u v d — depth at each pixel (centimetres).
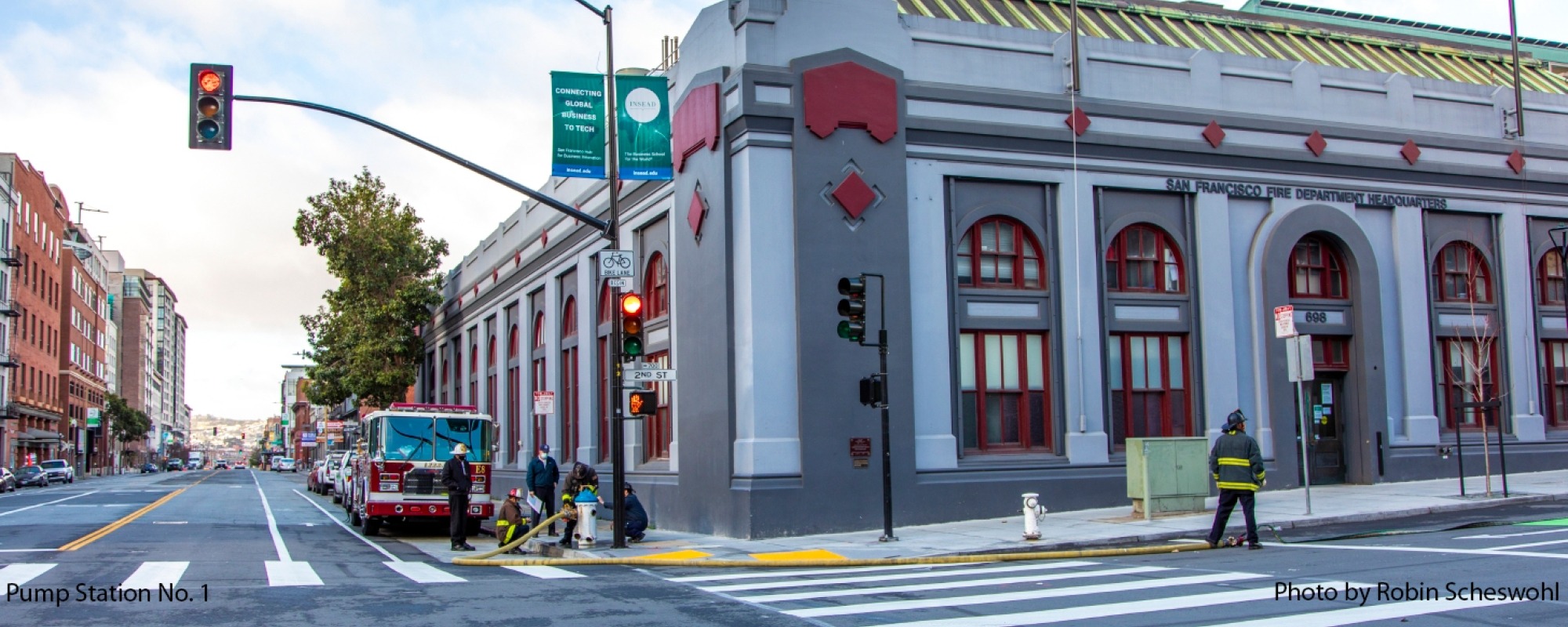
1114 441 2130
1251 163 2256
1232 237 2258
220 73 1541
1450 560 1233
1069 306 2094
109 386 13262
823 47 1952
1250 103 2277
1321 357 2331
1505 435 2453
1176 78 2220
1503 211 2498
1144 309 2169
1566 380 2566
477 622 1001
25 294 7519
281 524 2586
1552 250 2564
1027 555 1483
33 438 7644
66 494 4622
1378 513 1759
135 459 15000
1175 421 2173
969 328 2041
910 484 1923
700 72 2034
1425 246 2414
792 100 1914
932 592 1138
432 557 1755
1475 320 2458
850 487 1880
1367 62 2761
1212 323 2200
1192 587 1098
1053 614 951
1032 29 2131
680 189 2109
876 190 1947
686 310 2062
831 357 1889
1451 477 2353
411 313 4781
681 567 1531
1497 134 2519
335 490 3619
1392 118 2408
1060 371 2092
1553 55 3453
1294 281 2325
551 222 3017
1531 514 1719
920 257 1994
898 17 2020
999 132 2052
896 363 1931
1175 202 2214
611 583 1308
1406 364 2350
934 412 1973
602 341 2633
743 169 1905
